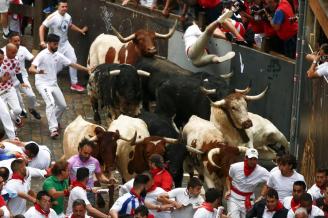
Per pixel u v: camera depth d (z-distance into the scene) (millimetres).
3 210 28844
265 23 39344
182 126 38750
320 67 31953
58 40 40281
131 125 34594
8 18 50062
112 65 39938
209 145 33594
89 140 32344
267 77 38906
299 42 36062
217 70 41125
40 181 36406
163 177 31297
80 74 46906
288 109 38031
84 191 30328
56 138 40469
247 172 31219
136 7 45344
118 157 33938
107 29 46750
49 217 28844
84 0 47719
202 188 32688
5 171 29984
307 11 35906
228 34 40500
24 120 41844
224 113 35375
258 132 36719
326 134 31234
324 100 31891
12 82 39312
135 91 38875
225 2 41594
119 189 32625
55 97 40469
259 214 29109
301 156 35594
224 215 29641
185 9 42062
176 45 42750
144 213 27797
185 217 30297
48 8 48750
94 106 41406
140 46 41125
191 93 37750
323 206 28766
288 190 30609
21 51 40656
